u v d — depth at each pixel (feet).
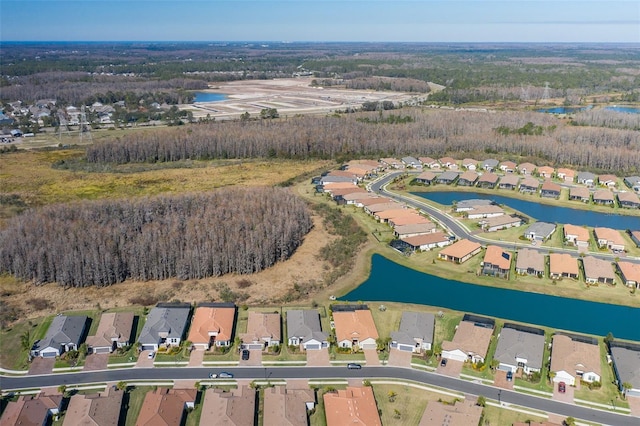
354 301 393.29
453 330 349.61
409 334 333.01
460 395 288.71
